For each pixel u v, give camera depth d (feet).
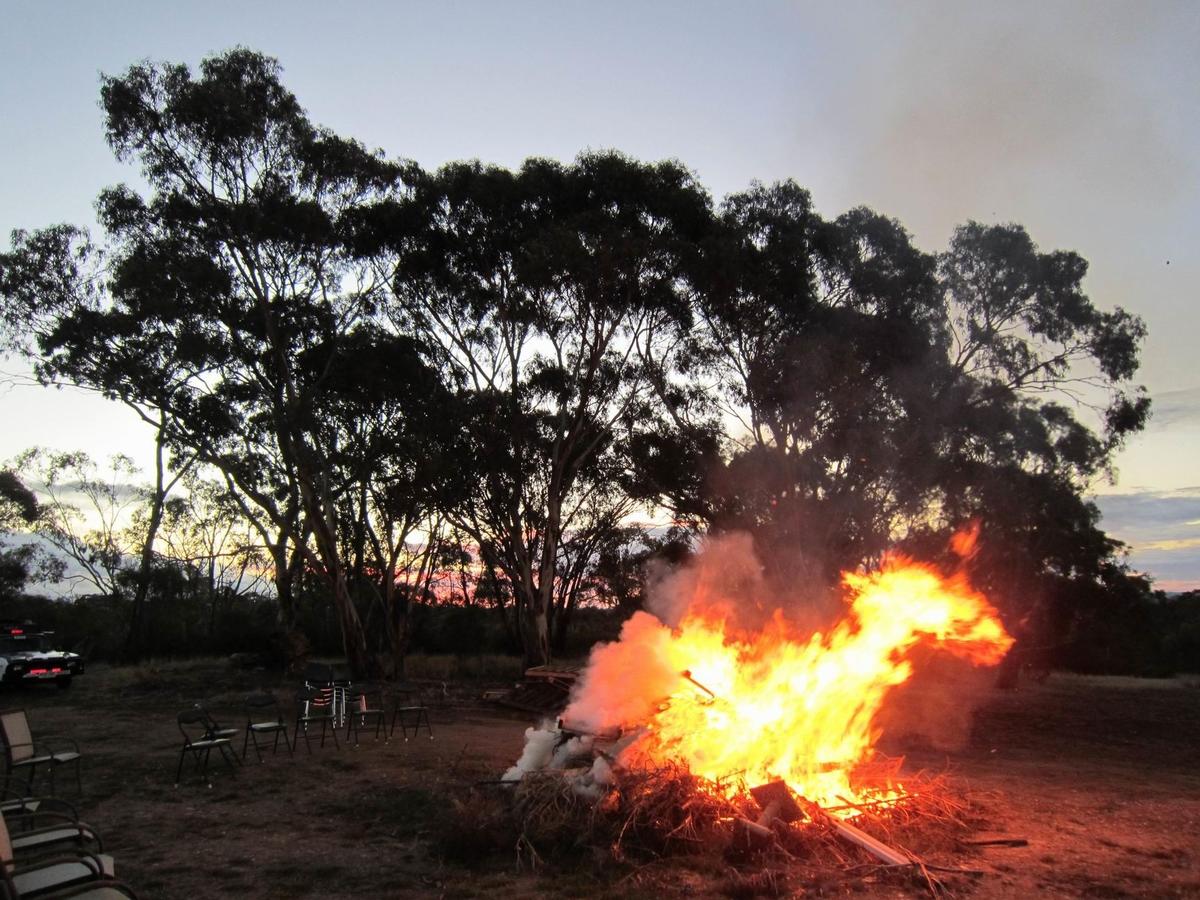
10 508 123.24
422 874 21.15
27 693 69.15
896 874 20.71
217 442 83.56
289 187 81.41
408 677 87.25
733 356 78.79
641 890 19.67
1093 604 79.05
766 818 22.95
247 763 36.04
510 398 90.02
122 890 14.84
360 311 87.30
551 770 26.17
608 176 81.56
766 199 77.97
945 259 77.10
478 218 85.35
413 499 84.17
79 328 77.00
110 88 76.89
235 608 125.59
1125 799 32.58
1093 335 74.54
